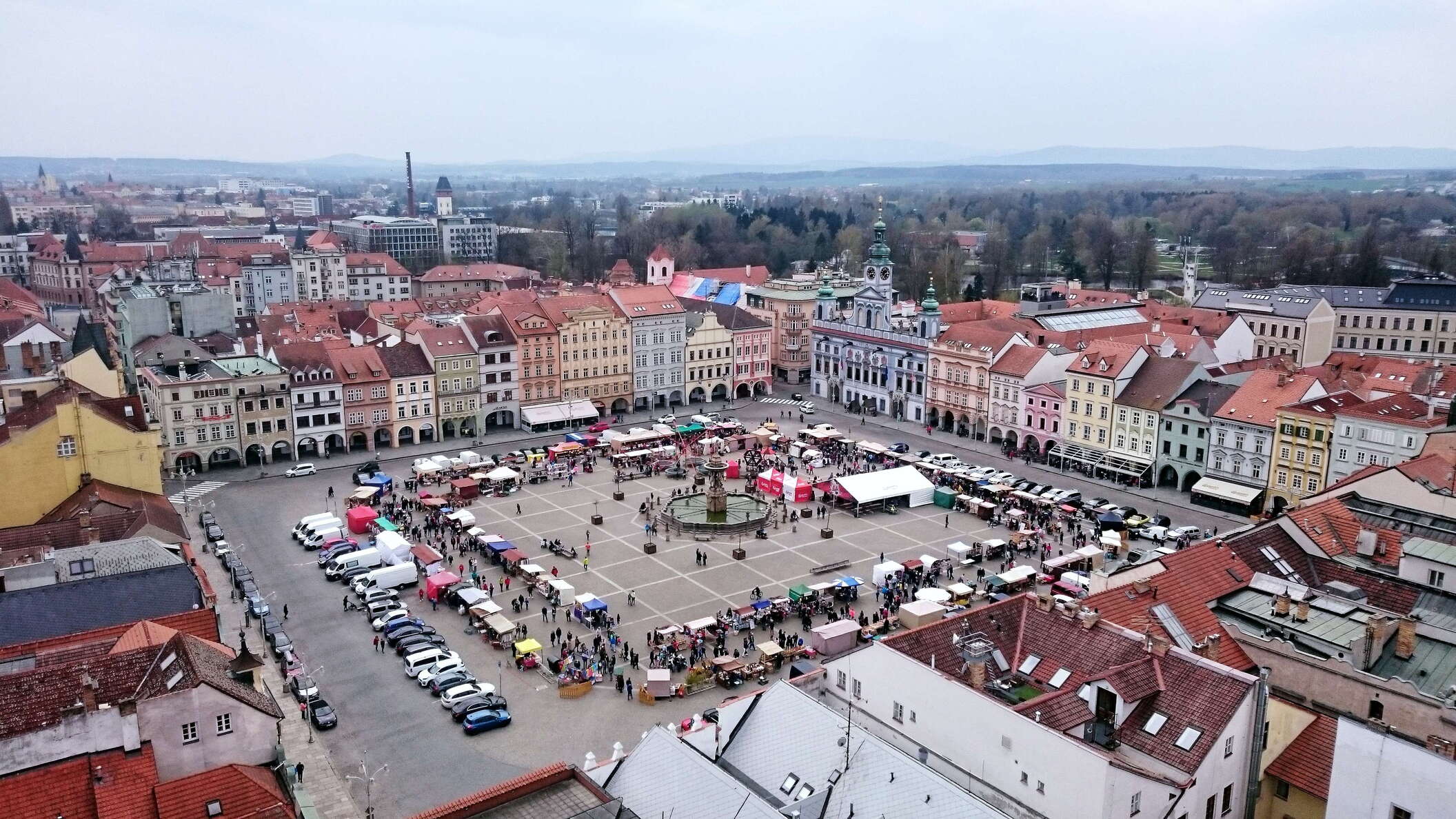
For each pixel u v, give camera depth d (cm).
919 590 11606
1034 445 18688
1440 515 9200
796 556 13450
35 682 6228
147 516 10575
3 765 5838
